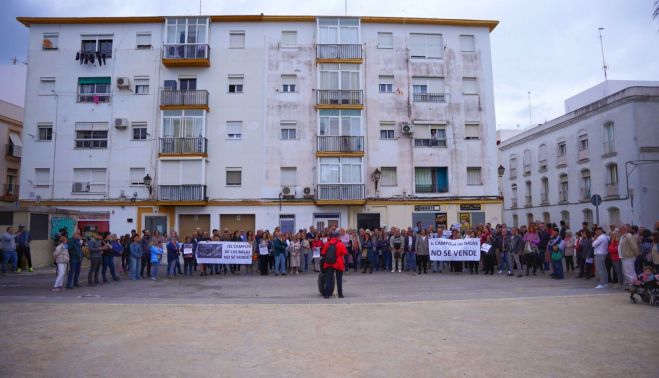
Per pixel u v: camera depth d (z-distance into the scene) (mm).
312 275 18656
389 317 9359
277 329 8344
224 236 20297
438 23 30484
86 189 28547
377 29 30219
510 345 7133
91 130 28859
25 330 8336
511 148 45781
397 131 29484
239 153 28734
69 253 14742
